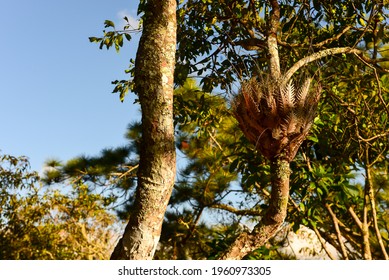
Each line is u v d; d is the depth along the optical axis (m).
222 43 4.78
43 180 8.09
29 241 7.41
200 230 7.85
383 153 5.48
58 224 7.79
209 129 6.03
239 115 2.28
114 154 8.04
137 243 2.13
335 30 4.89
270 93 2.21
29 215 7.49
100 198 7.96
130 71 4.92
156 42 2.33
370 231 6.61
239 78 2.37
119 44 4.38
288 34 4.72
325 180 4.47
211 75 4.92
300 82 2.41
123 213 8.18
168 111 2.24
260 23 4.91
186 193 7.85
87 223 8.11
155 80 2.26
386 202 6.83
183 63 4.97
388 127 4.93
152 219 2.15
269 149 2.22
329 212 5.47
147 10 2.41
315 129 4.62
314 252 7.44
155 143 2.19
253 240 2.22
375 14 4.09
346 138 5.05
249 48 3.66
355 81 4.91
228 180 7.39
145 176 2.17
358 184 6.44
